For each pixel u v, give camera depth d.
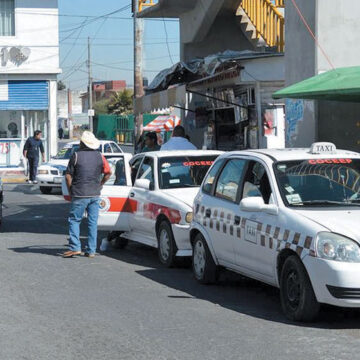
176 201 10.58
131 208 12.02
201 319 7.49
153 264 11.20
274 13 18.20
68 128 82.25
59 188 26.34
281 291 7.52
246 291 9.07
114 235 13.02
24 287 9.17
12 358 6.13
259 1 18.84
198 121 20.64
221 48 20.62
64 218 17.58
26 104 31.64
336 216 7.33
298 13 13.61
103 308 8.01
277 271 7.60
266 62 15.55
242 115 17.70
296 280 7.25
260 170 8.46
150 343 6.57
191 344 6.52
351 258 6.74
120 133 52.22
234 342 6.57
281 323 7.30
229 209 8.69
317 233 6.95
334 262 6.74
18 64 31.38
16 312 7.81
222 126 19.61
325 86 10.88
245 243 8.22
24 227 15.92
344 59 13.13
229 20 20.50
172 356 6.15
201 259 9.48
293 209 7.62
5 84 31.41
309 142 13.31
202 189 9.75
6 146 31.77
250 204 7.84
